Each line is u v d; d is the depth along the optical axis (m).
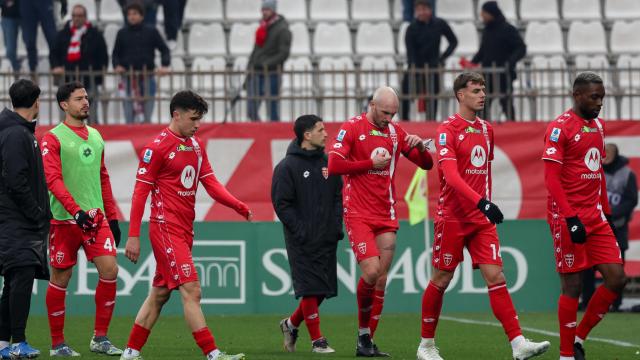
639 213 52.19
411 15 64.62
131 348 27.66
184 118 27.44
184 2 62.59
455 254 28.86
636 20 67.38
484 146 28.81
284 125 51.81
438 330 40.88
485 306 50.22
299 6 67.31
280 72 51.75
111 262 32.38
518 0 68.06
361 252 31.03
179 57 63.34
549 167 28.11
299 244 33.28
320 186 33.66
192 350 33.81
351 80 62.50
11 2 59.41
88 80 54.28
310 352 33.34
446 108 53.31
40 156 29.59
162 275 27.39
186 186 27.59
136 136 51.34
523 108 55.16
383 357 31.53
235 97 52.47
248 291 49.56
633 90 61.22
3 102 52.41
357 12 67.50
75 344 35.97
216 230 49.50
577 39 66.31
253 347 35.09
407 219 51.06
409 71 52.50
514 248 50.66
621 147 52.66
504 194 52.34
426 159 31.67
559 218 28.42
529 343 27.14
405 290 50.06
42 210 29.22
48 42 58.38
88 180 32.12
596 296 28.83
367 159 31.17
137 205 27.20
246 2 67.12
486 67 55.25
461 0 67.50
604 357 31.34
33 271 29.03
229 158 51.69
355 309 49.75
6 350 29.67
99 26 64.50
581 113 28.39
